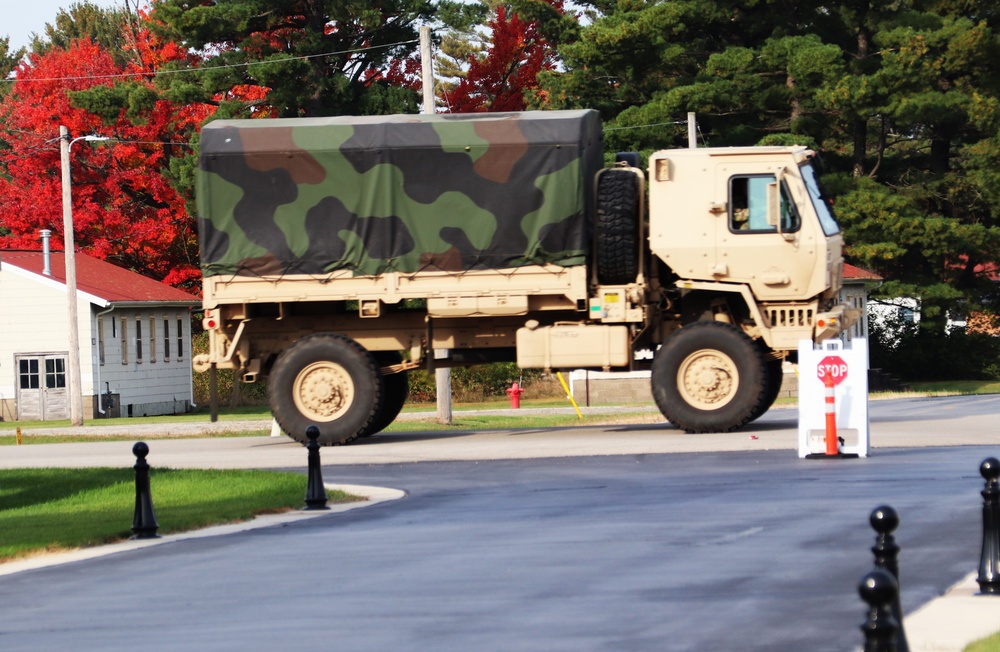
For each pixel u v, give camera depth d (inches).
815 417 1242.6
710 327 1486.2
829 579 682.8
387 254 1515.7
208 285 1547.7
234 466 1403.8
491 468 1283.2
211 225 1539.1
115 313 3280.0
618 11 3484.3
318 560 810.8
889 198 3265.3
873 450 1291.8
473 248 1504.7
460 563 773.3
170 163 3737.7
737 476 1122.0
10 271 3179.1
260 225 1531.7
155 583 763.4
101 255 3821.4
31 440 2128.4
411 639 589.0
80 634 632.4
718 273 1491.1
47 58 4015.8
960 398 2348.7
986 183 3280.0
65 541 928.3
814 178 1531.7
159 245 3853.3
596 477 1167.0
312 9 3585.1
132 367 3353.8
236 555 850.1
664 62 3425.2
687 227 1498.5
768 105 3385.8
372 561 796.0
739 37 3624.5
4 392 3184.1
